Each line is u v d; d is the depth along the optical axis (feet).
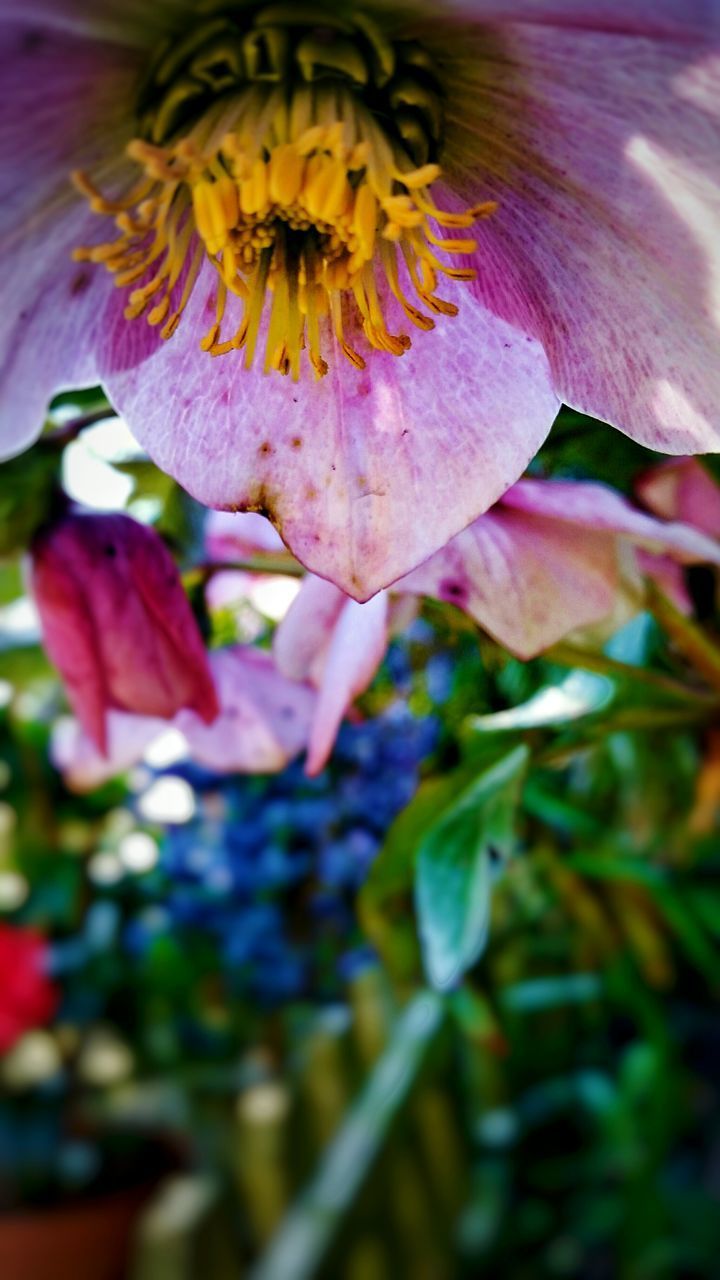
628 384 0.30
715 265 0.28
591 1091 0.82
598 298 0.30
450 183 0.31
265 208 0.30
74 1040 1.00
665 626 0.40
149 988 0.89
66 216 0.30
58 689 0.59
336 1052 0.96
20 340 0.30
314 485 0.30
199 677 0.37
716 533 0.37
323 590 0.35
